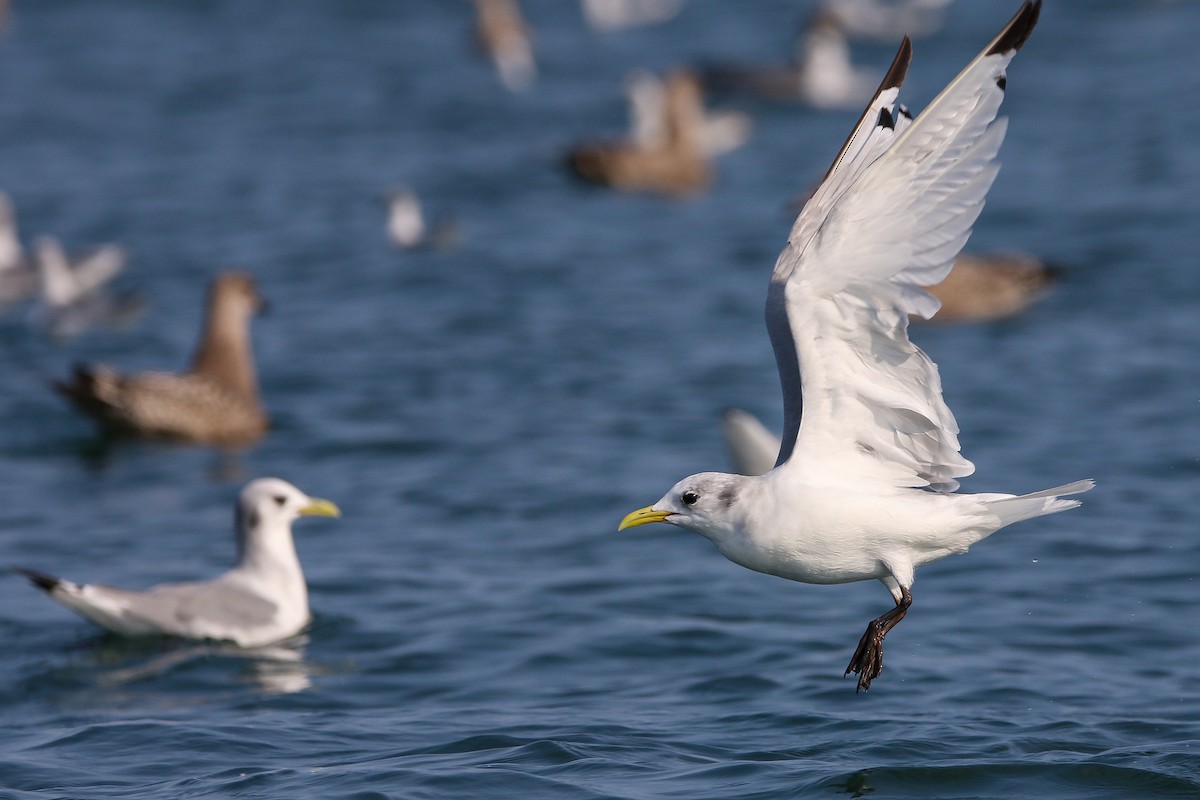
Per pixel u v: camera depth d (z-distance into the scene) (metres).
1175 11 48.12
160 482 17.19
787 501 8.55
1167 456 16.14
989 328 22.70
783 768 9.29
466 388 20.14
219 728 10.33
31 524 15.62
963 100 8.02
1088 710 10.30
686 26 51.50
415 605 13.01
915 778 9.09
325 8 53.06
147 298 25.94
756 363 20.69
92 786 9.28
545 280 26.05
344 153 36.19
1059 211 28.69
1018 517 8.56
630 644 11.95
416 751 9.77
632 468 16.64
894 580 8.81
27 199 32.31
